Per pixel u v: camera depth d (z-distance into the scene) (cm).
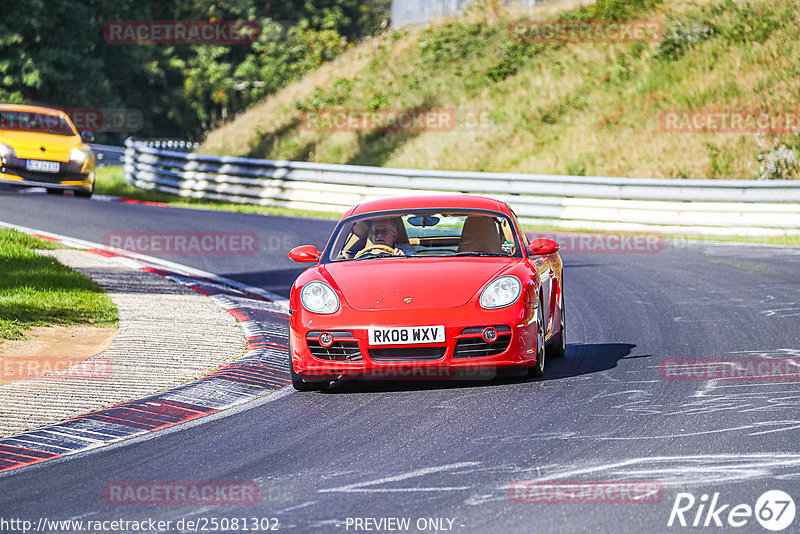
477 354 2625
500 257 2927
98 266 5003
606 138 8975
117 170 12219
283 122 11575
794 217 6688
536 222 7800
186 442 2227
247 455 2100
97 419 2425
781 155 7806
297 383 2759
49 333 3431
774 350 3078
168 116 18950
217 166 9762
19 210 7381
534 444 2084
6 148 7875
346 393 2719
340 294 2703
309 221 7706
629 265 5450
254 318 3884
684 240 6638
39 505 1792
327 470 1956
